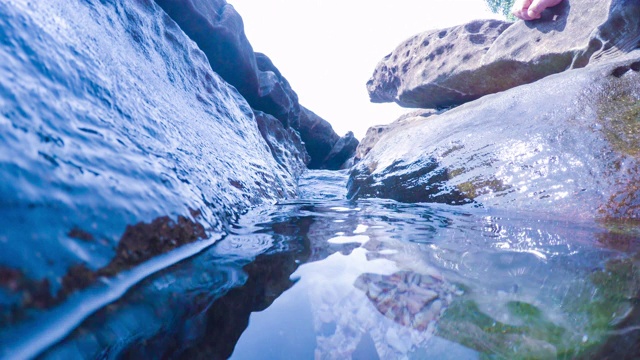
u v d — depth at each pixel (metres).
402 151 3.76
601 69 2.81
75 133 1.00
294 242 1.33
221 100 3.44
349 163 11.30
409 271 1.00
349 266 1.03
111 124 1.23
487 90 6.96
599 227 1.60
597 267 1.02
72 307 0.64
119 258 0.81
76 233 0.75
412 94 8.79
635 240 1.35
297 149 8.16
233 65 5.90
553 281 0.91
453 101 8.13
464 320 0.72
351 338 0.66
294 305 0.78
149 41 2.45
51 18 1.24
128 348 0.59
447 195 2.64
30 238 0.65
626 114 2.36
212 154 2.10
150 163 1.24
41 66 1.03
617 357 0.61
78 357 0.55
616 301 0.80
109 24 1.92
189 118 2.28
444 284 0.90
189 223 1.17
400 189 3.12
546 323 0.71
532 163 2.36
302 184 5.91
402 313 0.75
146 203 1.03
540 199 2.11
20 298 0.57
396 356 0.62
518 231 1.54
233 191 1.99
